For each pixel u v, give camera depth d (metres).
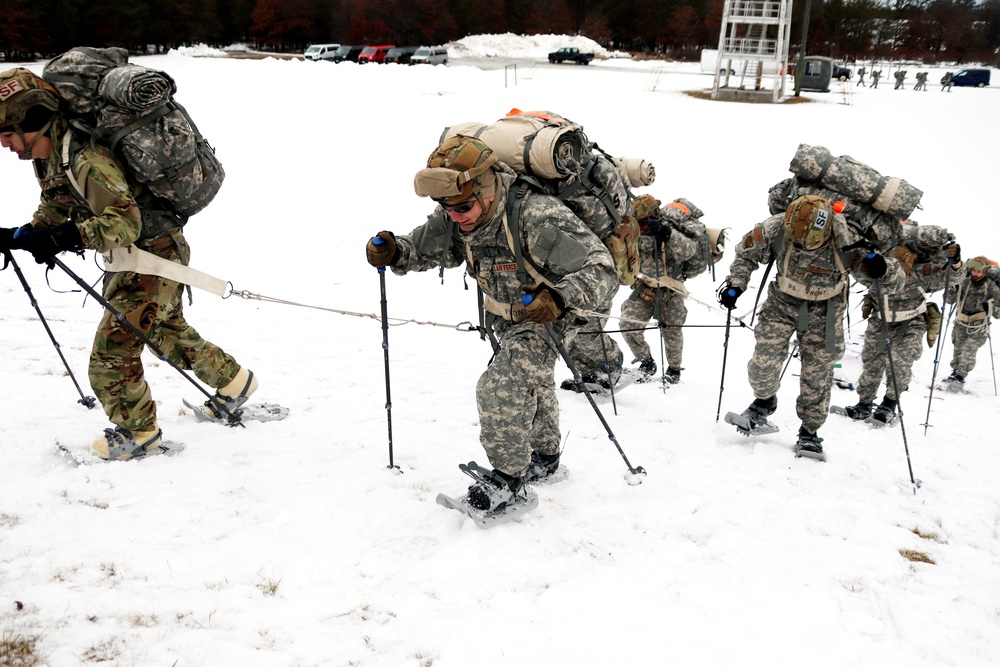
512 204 3.46
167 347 4.48
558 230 3.40
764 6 38.75
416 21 75.56
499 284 3.64
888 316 7.00
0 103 3.34
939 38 98.94
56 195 3.78
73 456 4.03
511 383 3.60
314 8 73.38
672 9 80.19
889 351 5.06
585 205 3.71
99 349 3.97
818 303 5.14
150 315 4.04
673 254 7.09
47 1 54.25
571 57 56.44
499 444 3.69
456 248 3.91
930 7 100.88
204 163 3.88
